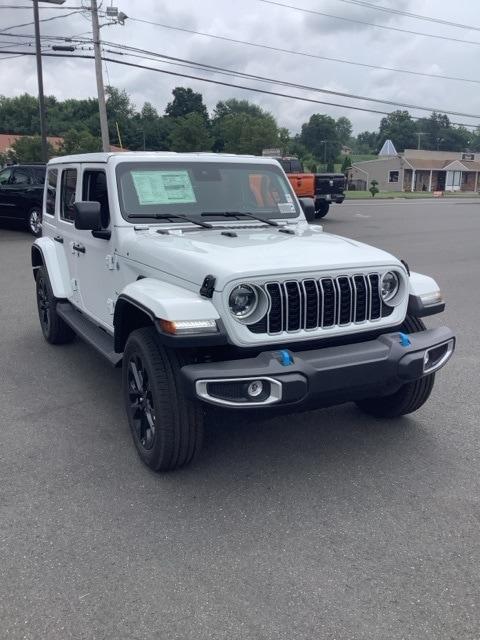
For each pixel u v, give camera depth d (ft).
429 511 12.37
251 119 266.77
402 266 13.80
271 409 12.06
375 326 13.50
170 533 11.70
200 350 13.03
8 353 22.48
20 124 333.01
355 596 10.00
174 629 9.34
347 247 14.25
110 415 17.08
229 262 12.48
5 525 11.94
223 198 17.30
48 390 18.93
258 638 9.16
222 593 10.09
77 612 9.70
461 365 21.15
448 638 9.14
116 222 15.75
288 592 10.11
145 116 317.42
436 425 16.35
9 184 55.98
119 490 13.19
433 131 459.32
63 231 20.83
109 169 16.29
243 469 14.07
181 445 13.15
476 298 31.71
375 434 15.79
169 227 15.97
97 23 88.48
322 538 11.53
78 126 295.48
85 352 22.57
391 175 261.65
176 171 16.88
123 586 10.27
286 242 14.49
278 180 18.40
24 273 38.09
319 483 13.47
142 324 14.85
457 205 114.52
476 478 13.64
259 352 12.62
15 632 9.30
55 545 11.34
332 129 489.26
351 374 12.44
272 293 12.36
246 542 11.43
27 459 14.58
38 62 91.97
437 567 10.69
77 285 19.89
